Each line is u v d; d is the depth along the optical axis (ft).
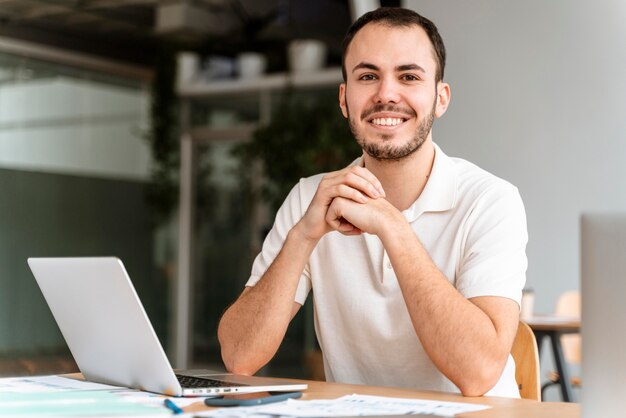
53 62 21.35
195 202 23.86
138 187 23.30
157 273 23.70
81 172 21.98
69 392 4.41
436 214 5.76
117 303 4.34
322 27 21.65
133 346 4.40
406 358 5.61
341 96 6.26
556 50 15.74
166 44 23.58
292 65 22.40
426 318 4.84
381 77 5.57
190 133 23.94
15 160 20.52
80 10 21.44
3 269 20.34
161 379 4.33
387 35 5.53
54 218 21.39
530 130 15.93
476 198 5.65
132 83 23.18
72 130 21.79
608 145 15.28
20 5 20.52
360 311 5.73
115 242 22.76
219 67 23.59
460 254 5.62
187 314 23.76
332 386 4.78
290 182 22.34
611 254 3.46
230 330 5.67
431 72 5.60
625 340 3.43
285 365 20.35
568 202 15.60
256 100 23.06
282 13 22.13
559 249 15.66
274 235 6.44
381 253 5.67
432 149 5.88
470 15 16.52
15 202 20.57
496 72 16.26
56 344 20.98
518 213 5.58
